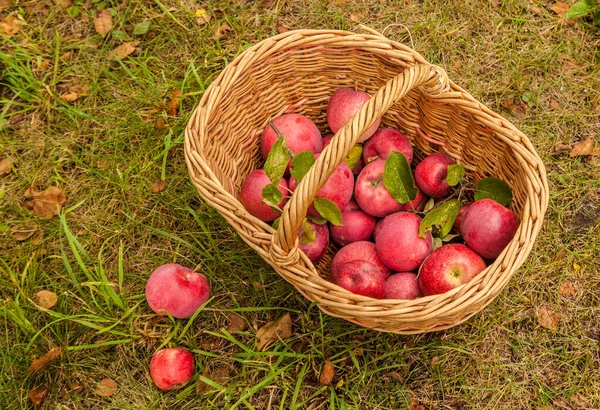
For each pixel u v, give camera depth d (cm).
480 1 141
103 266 118
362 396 109
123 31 138
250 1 142
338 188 106
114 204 123
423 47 137
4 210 123
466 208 107
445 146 114
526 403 109
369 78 115
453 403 109
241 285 116
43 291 115
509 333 113
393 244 103
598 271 117
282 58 111
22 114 131
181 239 119
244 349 110
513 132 102
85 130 130
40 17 141
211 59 136
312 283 94
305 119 113
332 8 141
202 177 99
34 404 108
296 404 107
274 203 99
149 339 112
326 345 112
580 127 129
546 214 121
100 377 111
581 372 110
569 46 136
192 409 108
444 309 92
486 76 134
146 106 131
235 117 111
